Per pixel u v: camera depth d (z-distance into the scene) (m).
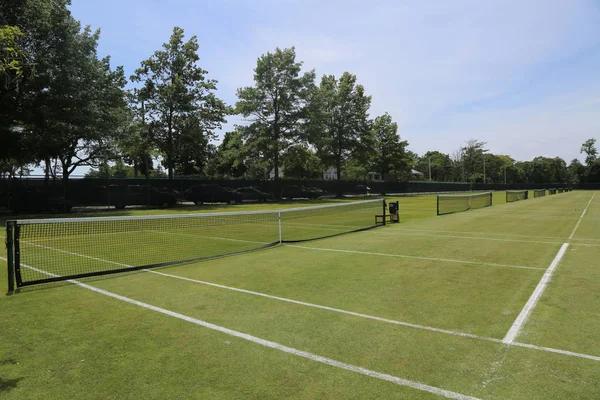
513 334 4.56
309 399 3.20
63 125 25.92
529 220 19.28
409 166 71.31
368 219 20.02
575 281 7.01
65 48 24.20
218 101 36.31
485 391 3.30
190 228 16.30
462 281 7.07
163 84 34.81
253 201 39.94
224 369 3.76
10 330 4.80
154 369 3.77
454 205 32.16
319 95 45.88
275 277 7.47
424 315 5.25
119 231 15.27
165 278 7.42
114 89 28.73
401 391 3.31
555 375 3.57
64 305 5.78
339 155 56.09
